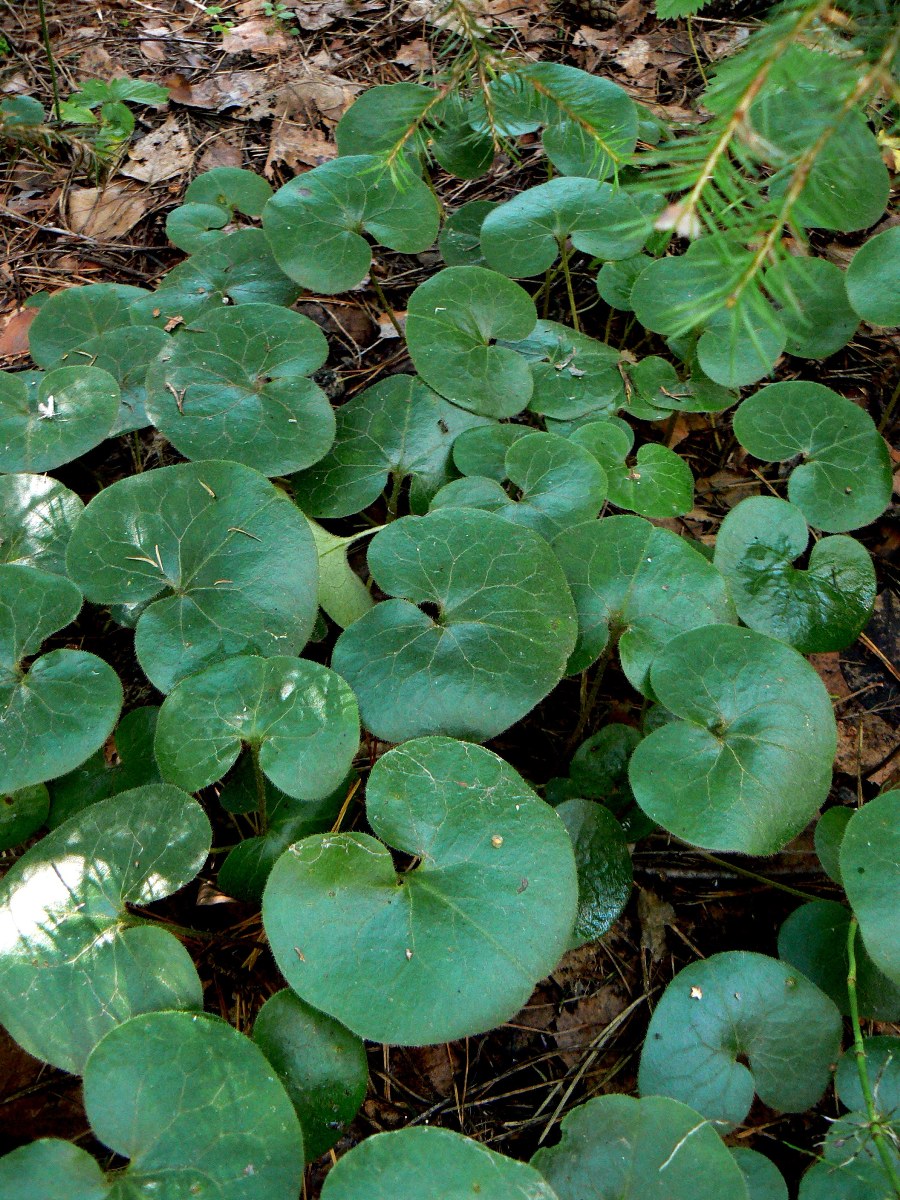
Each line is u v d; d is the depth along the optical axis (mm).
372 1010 257
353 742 292
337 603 354
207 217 456
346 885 271
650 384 399
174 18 638
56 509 347
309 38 605
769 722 297
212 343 385
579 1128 252
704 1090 265
